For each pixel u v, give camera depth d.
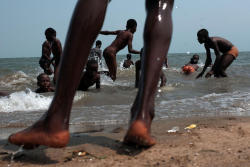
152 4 1.99
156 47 1.89
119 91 6.46
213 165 1.71
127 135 1.84
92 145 2.16
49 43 10.24
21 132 1.77
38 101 4.82
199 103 4.27
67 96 1.73
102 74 8.63
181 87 7.02
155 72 1.88
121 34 8.48
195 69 12.71
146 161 1.81
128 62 14.77
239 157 1.83
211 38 9.21
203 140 2.23
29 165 1.78
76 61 1.71
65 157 1.91
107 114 3.74
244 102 4.20
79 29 1.71
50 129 1.72
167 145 2.11
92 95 5.48
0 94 5.35
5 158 1.91
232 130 2.53
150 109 1.88
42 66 10.30
